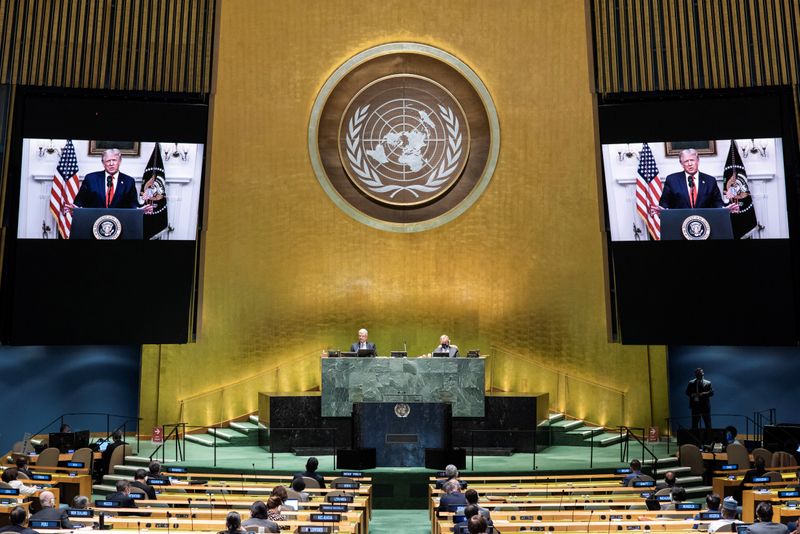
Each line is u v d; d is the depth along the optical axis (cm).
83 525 897
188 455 1694
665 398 1928
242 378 1930
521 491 1209
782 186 1734
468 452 1722
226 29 1980
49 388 1919
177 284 1773
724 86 1800
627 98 1828
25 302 1734
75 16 1812
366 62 2003
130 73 1819
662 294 1758
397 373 1705
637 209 1777
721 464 1589
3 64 1769
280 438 1714
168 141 1795
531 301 1958
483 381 1708
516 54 1995
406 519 1402
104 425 1939
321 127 1998
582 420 1911
